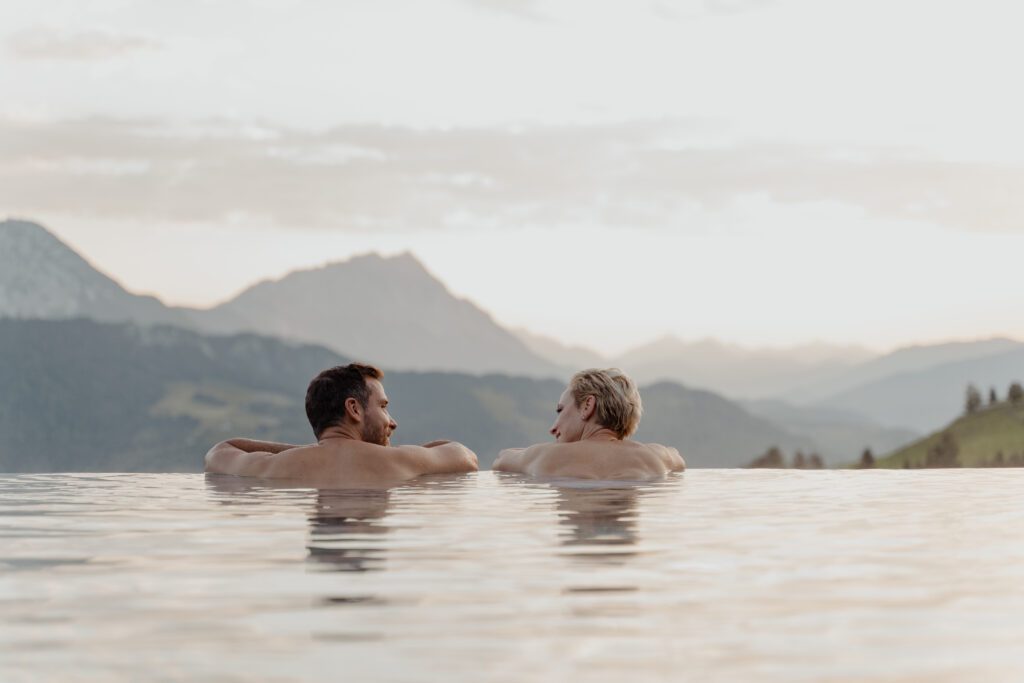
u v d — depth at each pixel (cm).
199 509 508
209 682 182
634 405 807
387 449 749
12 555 343
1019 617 242
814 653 206
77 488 698
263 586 279
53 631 224
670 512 493
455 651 205
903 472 913
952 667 195
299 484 679
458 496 573
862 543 379
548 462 760
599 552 348
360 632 222
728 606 253
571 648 209
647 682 183
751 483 739
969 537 402
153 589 275
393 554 341
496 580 289
